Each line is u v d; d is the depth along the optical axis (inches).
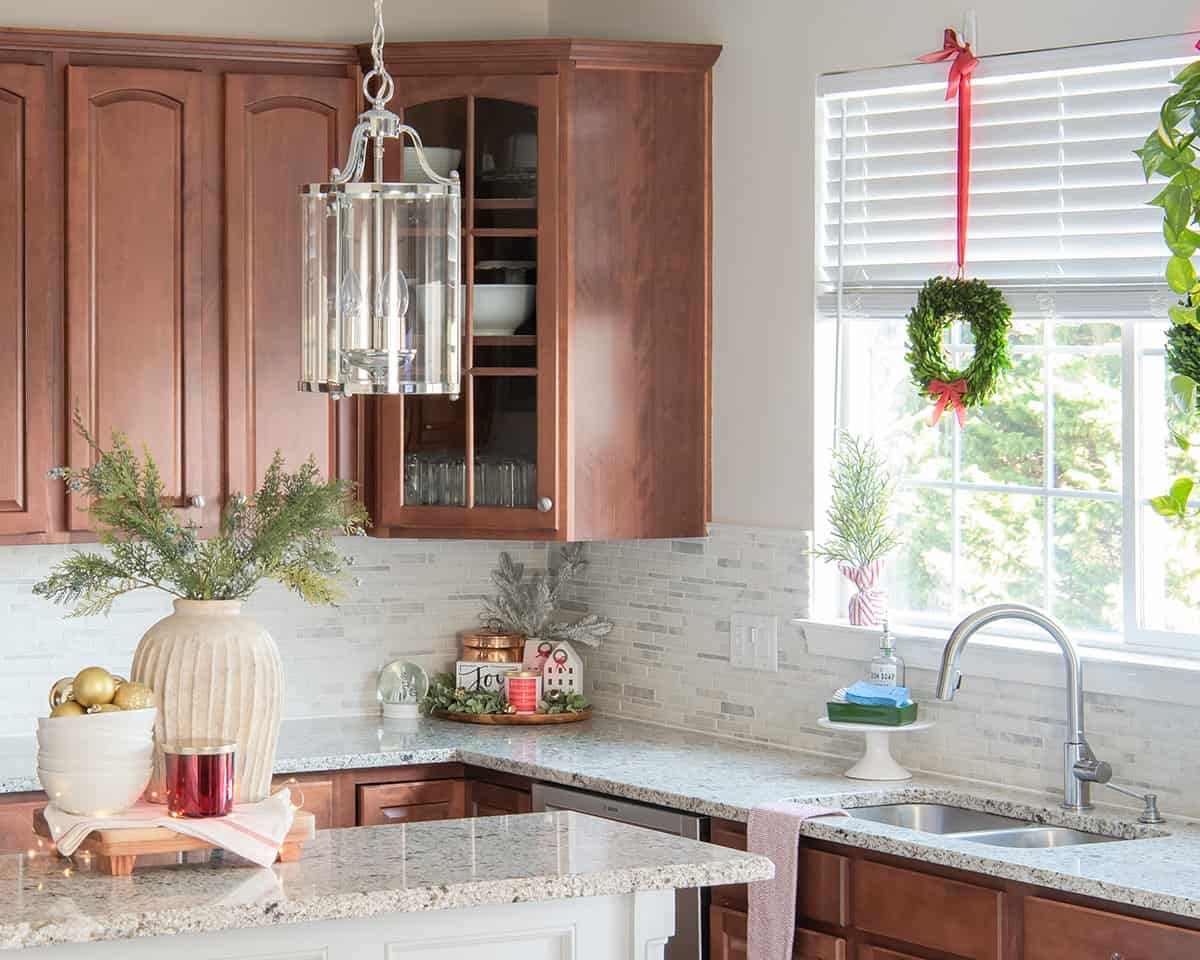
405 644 202.2
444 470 183.3
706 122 185.0
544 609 199.9
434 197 104.6
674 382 185.2
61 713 111.7
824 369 175.6
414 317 104.2
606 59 180.1
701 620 186.4
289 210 180.4
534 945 110.2
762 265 179.9
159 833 109.3
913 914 135.9
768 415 179.8
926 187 166.4
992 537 165.2
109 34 172.7
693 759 170.6
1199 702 140.4
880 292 169.8
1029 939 127.2
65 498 172.6
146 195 175.3
